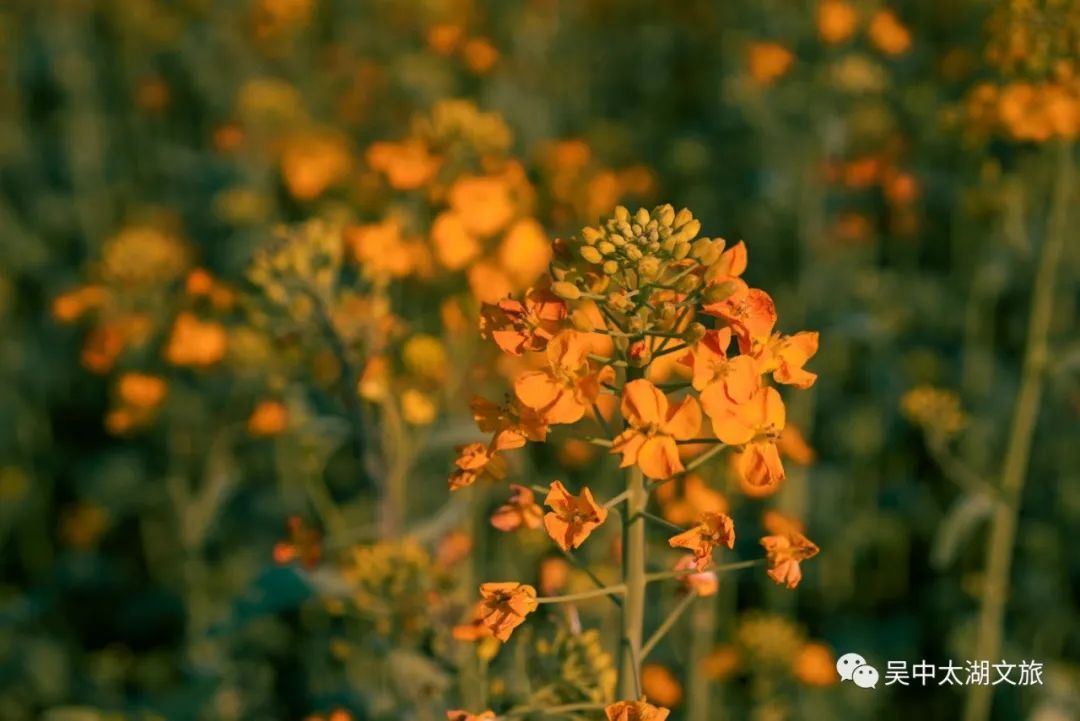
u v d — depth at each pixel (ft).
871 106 24.35
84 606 21.40
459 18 32.24
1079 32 13.28
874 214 26.08
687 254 7.62
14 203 31.68
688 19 37.45
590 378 7.30
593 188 18.75
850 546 19.86
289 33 34.37
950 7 32.73
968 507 14.57
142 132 33.50
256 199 24.50
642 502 7.86
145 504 21.89
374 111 31.22
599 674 9.18
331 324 12.96
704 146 29.09
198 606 18.65
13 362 24.67
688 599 8.38
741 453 7.38
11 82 35.42
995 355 23.22
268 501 21.24
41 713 18.95
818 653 15.58
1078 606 19.44
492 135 15.52
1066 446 21.13
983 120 14.21
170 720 16.89
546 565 10.61
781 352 7.56
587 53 38.34
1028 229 20.94
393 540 13.04
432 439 13.12
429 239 14.93
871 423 20.90
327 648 16.81
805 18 27.04
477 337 14.92
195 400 19.89
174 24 35.53
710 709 16.25
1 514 22.49
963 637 18.42
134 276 17.49
